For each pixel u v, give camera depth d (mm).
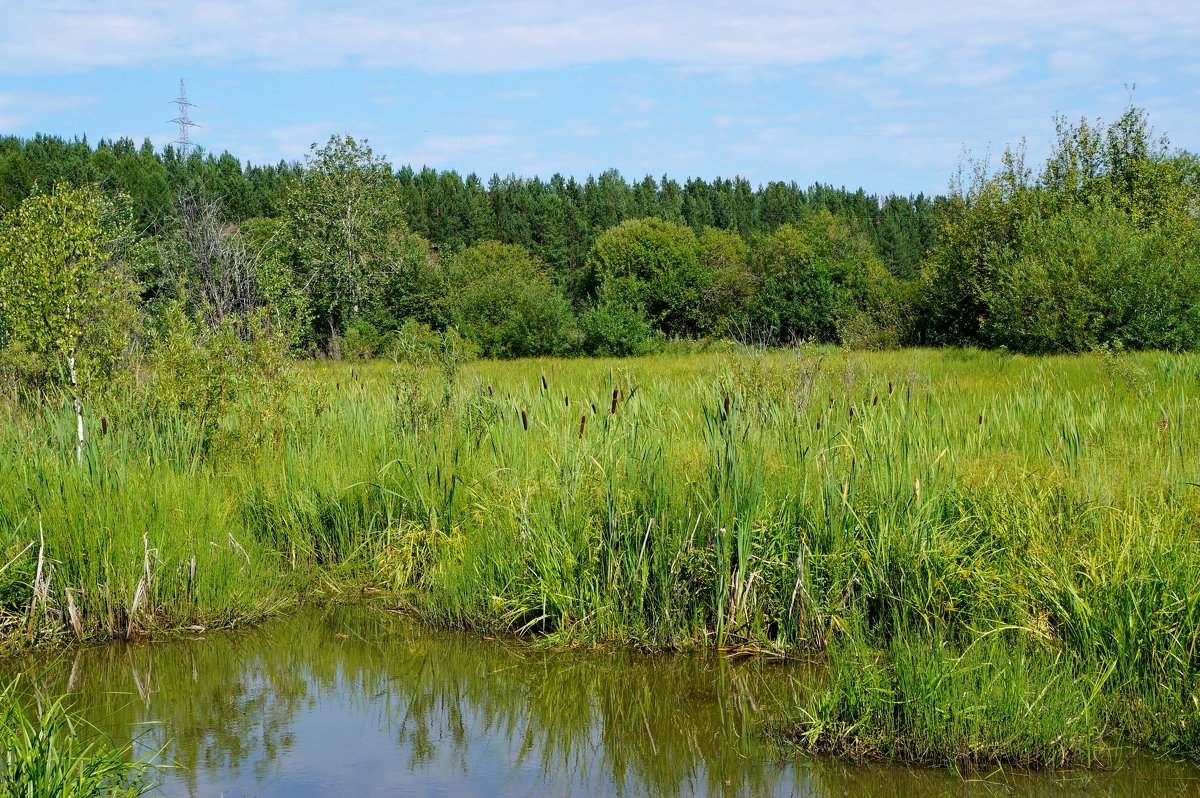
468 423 9031
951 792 4207
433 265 42469
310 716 5238
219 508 7363
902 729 4562
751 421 7543
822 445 6859
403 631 6500
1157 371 15266
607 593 6211
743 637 5957
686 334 62438
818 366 9805
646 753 4766
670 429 8297
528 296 38688
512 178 119125
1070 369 17438
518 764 4684
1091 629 4887
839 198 133125
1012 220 33844
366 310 39500
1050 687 4559
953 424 8469
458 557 6961
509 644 6219
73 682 5598
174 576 6477
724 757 4684
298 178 46875
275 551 7527
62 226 8828
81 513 6465
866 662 4758
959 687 4559
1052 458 7082
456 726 5117
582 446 7156
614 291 39406
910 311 37062
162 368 9336
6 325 9734
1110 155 35562
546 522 6527
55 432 8062
